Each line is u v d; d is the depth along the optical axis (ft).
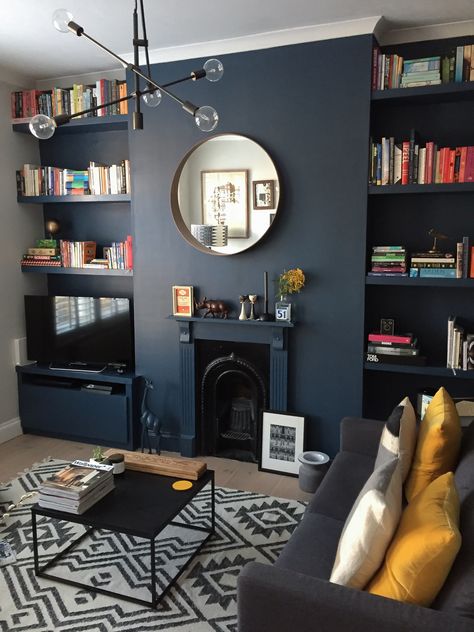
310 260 11.69
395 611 4.71
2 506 10.79
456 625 4.48
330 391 11.89
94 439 14.12
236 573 8.56
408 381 12.17
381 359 11.39
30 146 14.84
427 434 7.07
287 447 12.17
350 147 11.06
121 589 8.19
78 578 8.45
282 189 11.66
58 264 14.33
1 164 13.92
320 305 11.72
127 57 12.52
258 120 11.69
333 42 10.88
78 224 14.96
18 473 12.35
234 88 11.78
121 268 13.69
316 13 10.23
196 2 9.66
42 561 8.92
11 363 14.56
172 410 13.50
